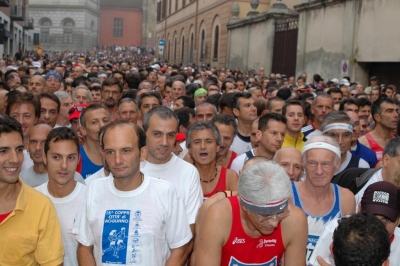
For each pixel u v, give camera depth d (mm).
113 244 3000
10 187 3000
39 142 4113
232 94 6992
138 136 3088
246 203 2721
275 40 22406
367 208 2943
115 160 2982
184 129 6062
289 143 6023
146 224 3029
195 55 35312
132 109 6078
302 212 3074
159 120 3936
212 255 2943
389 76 14906
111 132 3025
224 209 2951
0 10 35250
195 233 3689
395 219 2910
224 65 29719
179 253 3184
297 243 3033
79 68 14211
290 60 20766
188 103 7734
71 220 3555
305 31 19062
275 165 2770
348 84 13453
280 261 3170
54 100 5707
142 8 86062
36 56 33062
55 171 3492
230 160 5301
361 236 2385
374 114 6316
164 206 3092
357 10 15547
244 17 28094
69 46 77625
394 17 13875
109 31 86312
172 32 47438
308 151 3547
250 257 2979
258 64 24266
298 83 14172
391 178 3625
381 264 2428
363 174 4375
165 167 3967
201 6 35938
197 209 3865
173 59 46750
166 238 3180
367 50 15086
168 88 10617
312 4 18234
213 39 32688
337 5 16641
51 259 3078
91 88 8109
